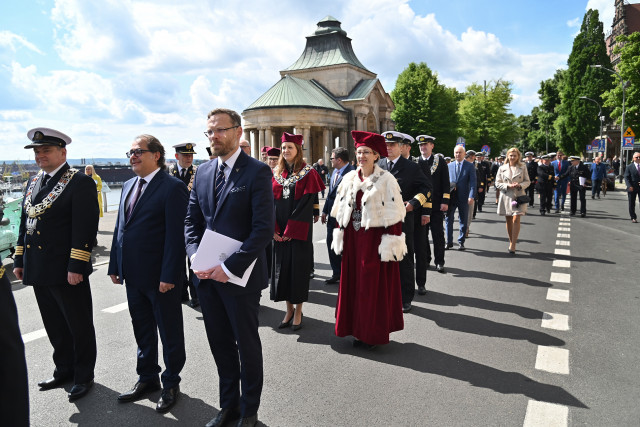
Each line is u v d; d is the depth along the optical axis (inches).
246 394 126.0
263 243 121.6
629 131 1070.4
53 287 147.6
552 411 132.4
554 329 198.8
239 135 127.8
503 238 452.4
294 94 1959.9
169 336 141.9
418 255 256.2
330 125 2003.0
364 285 176.7
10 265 361.4
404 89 2224.4
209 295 127.3
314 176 207.8
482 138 2383.1
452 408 135.1
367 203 174.7
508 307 231.1
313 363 168.9
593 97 2258.9
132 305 147.3
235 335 125.8
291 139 211.2
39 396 148.3
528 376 155.3
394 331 188.9
